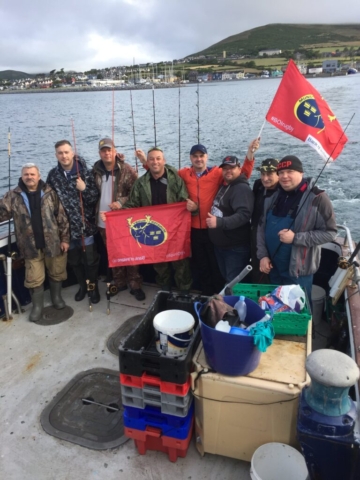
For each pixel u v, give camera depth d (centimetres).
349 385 170
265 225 328
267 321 215
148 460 251
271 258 329
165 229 407
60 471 246
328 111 357
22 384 320
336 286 315
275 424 222
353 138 2022
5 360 350
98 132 2442
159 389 231
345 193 1234
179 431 234
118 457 254
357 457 182
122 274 463
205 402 230
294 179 300
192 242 418
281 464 221
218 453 246
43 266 411
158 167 388
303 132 355
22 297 439
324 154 353
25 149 2103
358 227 995
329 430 179
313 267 312
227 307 241
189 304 289
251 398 219
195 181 392
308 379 215
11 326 401
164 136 2170
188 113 3173
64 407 294
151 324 279
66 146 392
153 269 483
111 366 338
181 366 218
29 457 255
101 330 391
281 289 265
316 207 296
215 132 2245
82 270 444
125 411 246
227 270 388
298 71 359
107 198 421
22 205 384
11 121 3441
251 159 379
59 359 350
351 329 252
